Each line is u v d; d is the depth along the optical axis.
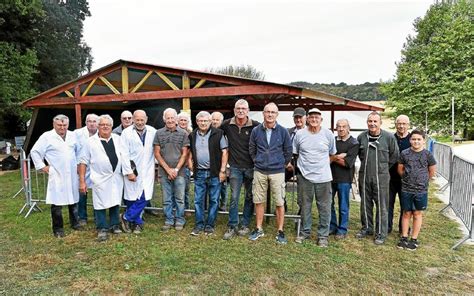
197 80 8.90
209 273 3.58
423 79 22.77
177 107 11.84
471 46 21.59
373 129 4.32
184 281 3.41
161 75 8.69
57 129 4.65
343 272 3.60
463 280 3.45
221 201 5.89
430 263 3.83
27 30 18.81
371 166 4.37
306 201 4.45
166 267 3.72
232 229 4.70
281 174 4.37
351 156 4.42
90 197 7.23
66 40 23.56
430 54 23.59
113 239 4.59
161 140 4.87
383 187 4.33
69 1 26.72
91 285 3.34
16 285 3.34
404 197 4.24
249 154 4.52
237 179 4.61
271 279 3.45
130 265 3.77
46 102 10.66
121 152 4.71
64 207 6.39
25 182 6.00
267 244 4.38
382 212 4.35
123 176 4.83
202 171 4.77
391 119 25.45
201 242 4.46
